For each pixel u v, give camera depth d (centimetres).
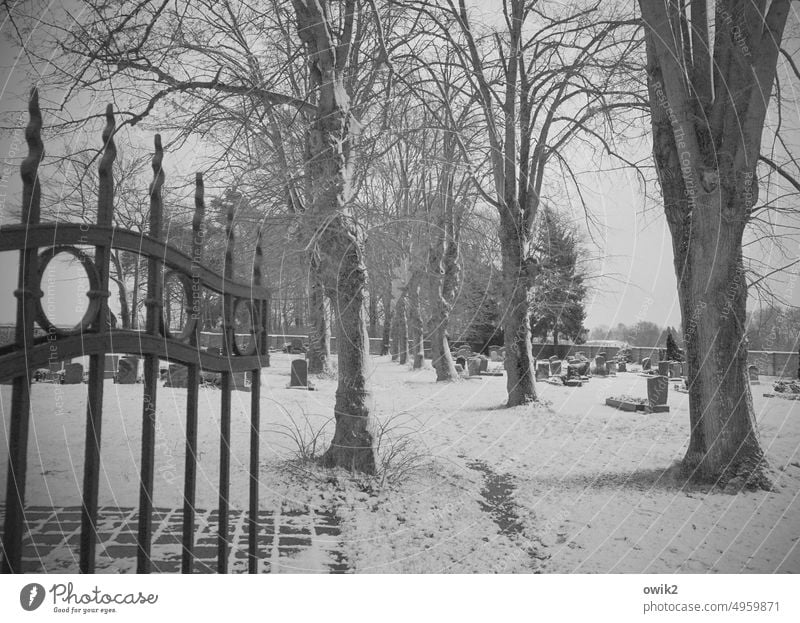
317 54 741
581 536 512
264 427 973
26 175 176
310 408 1216
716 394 702
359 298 721
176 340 243
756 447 695
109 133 206
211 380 1416
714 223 713
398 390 1750
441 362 2005
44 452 720
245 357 317
